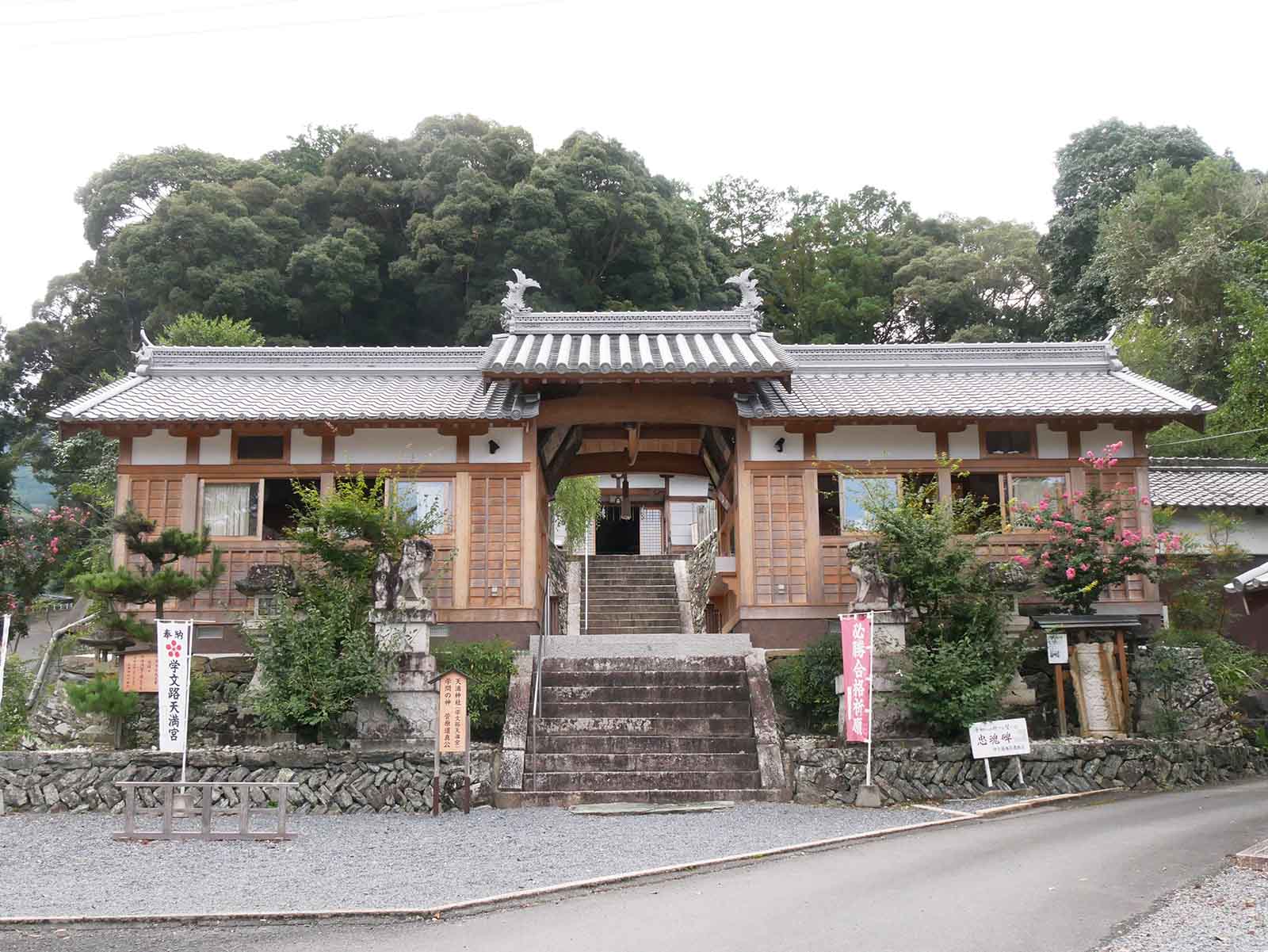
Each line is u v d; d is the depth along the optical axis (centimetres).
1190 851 863
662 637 1539
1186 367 2880
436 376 1820
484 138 3775
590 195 3550
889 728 1255
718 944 611
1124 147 3881
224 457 1611
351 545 1374
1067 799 1180
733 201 4941
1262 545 1958
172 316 3198
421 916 700
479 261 3469
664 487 3316
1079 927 631
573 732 1270
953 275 4466
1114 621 1361
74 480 3069
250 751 1161
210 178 3706
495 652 1384
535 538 1606
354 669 1185
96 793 1141
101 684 1199
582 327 1862
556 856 884
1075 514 1556
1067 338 3641
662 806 1123
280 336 3362
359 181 3631
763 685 1345
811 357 1873
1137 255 3231
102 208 3603
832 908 690
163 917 689
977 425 1633
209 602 1551
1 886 786
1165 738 1340
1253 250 2489
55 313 3650
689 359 1623
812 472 1634
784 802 1151
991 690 1220
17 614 1764
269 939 648
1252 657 1530
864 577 1300
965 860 846
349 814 1117
